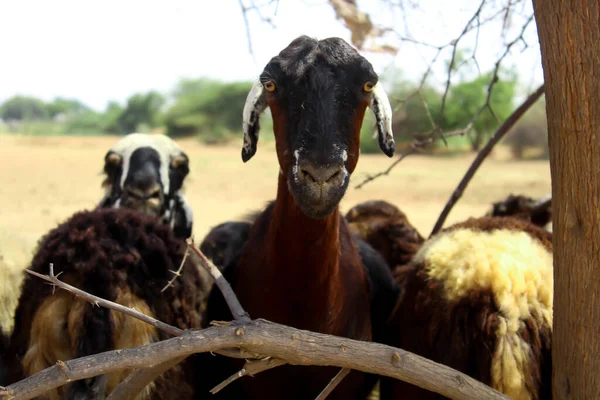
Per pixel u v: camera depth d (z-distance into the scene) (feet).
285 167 2.93
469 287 3.03
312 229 3.09
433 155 36.27
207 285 3.80
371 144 36.63
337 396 3.42
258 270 3.37
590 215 2.43
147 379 2.48
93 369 2.23
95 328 2.86
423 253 3.43
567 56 2.38
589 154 2.39
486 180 23.77
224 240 4.39
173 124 60.95
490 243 3.19
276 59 3.00
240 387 3.47
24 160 32.22
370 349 2.33
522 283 2.99
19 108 98.63
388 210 5.30
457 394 2.32
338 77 2.90
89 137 59.98
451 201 4.63
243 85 59.06
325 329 3.29
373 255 4.02
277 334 2.33
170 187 5.11
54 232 3.20
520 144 34.50
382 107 3.08
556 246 2.57
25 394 2.18
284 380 3.35
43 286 3.00
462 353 3.00
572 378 2.56
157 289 3.13
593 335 2.48
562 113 2.43
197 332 2.32
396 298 3.96
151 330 3.04
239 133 57.16
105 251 3.05
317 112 2.82
